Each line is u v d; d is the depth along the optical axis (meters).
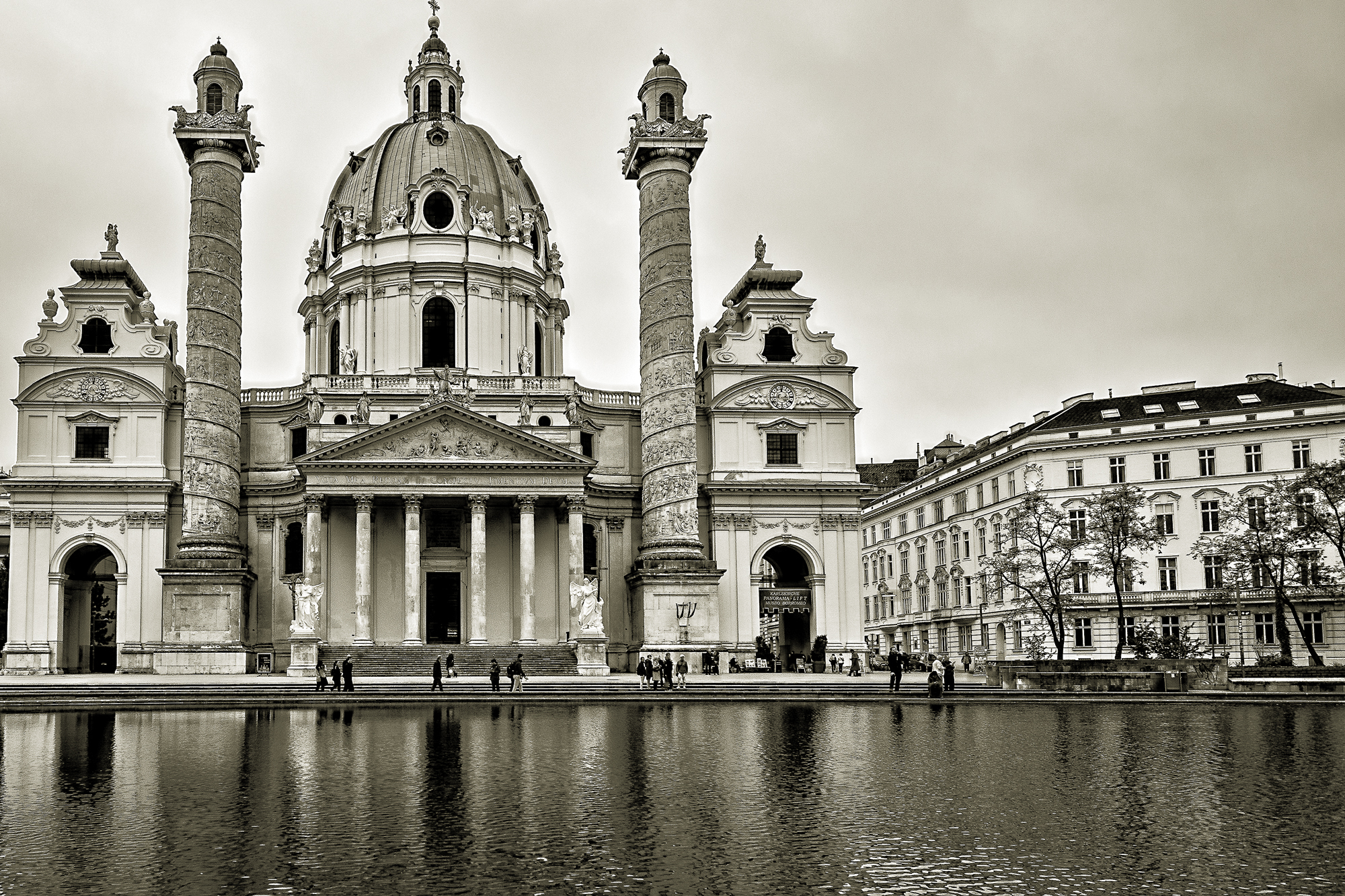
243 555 71.69
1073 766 24.98
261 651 74.31
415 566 70.31
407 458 71.00
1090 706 43.25
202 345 69.19
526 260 86.38
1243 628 77.88
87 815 19.47
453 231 83.94
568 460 71.88
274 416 77.31
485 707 44.09
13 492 72.56
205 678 62.06
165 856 16.47
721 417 77.88
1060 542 68.31
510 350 83.94
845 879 15.12
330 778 23.44
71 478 72.81
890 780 22.92
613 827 18.27
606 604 77.81
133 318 76.69
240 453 73.00
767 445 78.19
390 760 26.34
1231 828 18.06
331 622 73.12
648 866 15.83
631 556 79.00
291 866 15.84
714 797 20.98
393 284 82.81
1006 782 22.61
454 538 75.25
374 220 85.69
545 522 75.94
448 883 15.02
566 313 92.44
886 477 125.38
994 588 77.88
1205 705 43.16
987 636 89.81
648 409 71.12
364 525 70.44
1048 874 15.31
